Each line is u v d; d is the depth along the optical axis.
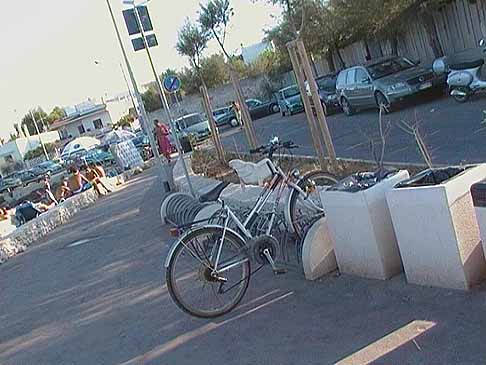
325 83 23.00
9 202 37.41
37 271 10.62
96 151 43.44
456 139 10.21
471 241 4.29
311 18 24.83
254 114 36.97
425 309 4.23
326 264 5.51
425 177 4.66
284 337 4.53
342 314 4.60
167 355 4.88
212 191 7.13
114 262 9.07
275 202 6.16
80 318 6.68
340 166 9.95
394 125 14.35
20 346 6.36
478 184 3.90
